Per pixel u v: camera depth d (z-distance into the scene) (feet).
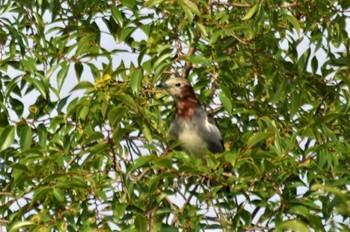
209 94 51.34
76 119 44.65
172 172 40.37
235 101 51.34
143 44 49.39
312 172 42.55
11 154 48.26
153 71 46.44
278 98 47.09
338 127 48.19
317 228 39.32
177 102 54.03
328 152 41.98
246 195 41.42
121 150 42.14
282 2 49.62
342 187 44.04
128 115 45.42
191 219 41.75
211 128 53.88
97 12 53.31
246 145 41.04
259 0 48.47
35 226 41.50
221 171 40.93
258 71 50.49
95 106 44.01
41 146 45.32
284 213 40.93
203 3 47.78
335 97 49.96
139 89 43.52
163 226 41.11
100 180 41.91
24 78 46.14
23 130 44.19
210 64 45.96
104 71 44.60
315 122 41.19
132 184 41.73
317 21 50.75
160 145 46.14
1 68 47.44
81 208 42.47
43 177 42.09
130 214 41.83
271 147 42.42
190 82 53.11
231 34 48.11
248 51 49.85
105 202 43.27
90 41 52.06
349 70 49.52
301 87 48.80
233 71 49.93
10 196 44.91
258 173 40.83
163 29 50.06
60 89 45.16
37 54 49.55
